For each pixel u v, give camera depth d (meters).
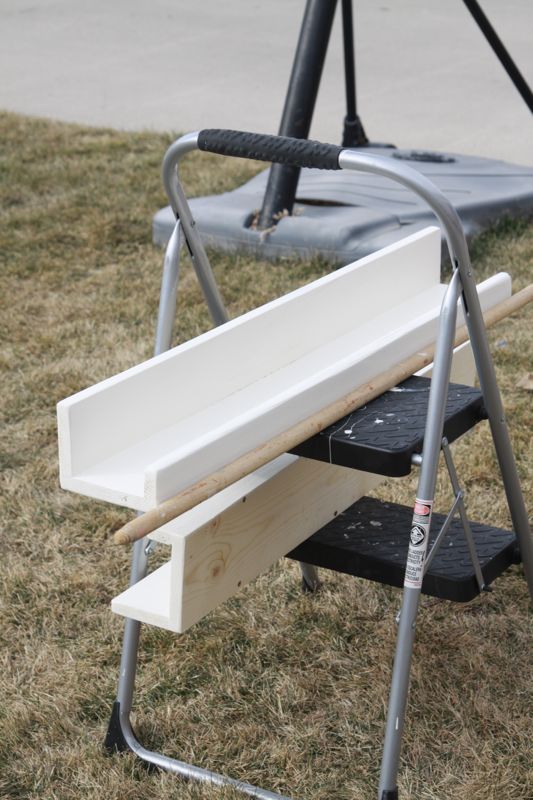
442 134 7.88
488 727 2.43
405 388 2.27
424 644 2.70
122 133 8.00
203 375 2.33
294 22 12.16
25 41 11.63
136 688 2.60
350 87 6.24
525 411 3.81
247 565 2.17
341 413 2.08
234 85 9.53
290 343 2.58
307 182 5.82
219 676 2.62
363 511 2.52
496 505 3.25
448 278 5.18
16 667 2.71
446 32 11.37
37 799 2.29
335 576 2.99
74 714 2.53
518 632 2.73
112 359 4.40
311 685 2.58
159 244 5.65
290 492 2.24
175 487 1.81
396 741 2.05
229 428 1.91
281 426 2.01
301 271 5.13
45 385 4.20
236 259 5.32
